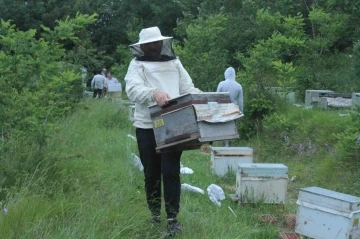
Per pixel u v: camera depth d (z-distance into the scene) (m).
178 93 5.12
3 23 7.53
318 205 5.84
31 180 5.28
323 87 18.17
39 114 6.52
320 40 20.11
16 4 32.62
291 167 10.25
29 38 7.43
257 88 13.41
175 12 36.88
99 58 31.02
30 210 4.66
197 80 16.20
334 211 5.70
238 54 18.75
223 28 20.39
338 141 9.77
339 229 5.66
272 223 6.53
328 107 14.05
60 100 8.37
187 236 5.09
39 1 33.88
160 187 5.38
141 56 5.16
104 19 39.31
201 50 18.03
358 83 17.97
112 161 7.96
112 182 6.40
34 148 5.90
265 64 14.56
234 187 8.39
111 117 13.30
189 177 8.63
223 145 12.38
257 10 22.66
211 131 4.66
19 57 7.07
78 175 6.01
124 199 5.71
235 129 4.82
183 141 4.68
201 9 26.05
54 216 4.75
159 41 5.13
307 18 21.62
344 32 20.84
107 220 4.88
